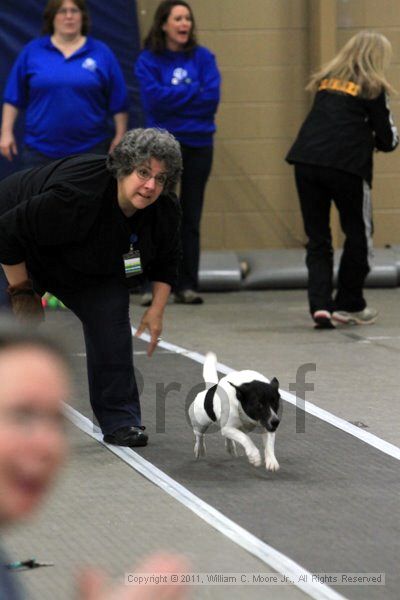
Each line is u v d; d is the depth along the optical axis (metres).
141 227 8.04
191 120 15.49
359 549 6.16
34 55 15.02
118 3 17.27
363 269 13.99
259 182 18.81
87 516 6.81
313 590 5.47
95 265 8.09
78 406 9.75
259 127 18.69
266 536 6.39
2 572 2.14
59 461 1.99
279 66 18.61
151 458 8.16
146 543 6.28
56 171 7.99
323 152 13.45
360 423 9.19
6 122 15.37
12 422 1.96
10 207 8.13
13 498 1.95
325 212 13.82
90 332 8.47
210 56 15.70
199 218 15.88
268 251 18.06
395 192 19.06
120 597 2.04
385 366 11.59
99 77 14.95
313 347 12.66
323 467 7.88
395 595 5.44
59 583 5.61
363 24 18.64
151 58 15.54
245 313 15.23
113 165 7.70
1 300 12.80
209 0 18.38
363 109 13.56
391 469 7.82
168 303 16.11
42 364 1.99
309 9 18.45
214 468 7.89
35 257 8.05
